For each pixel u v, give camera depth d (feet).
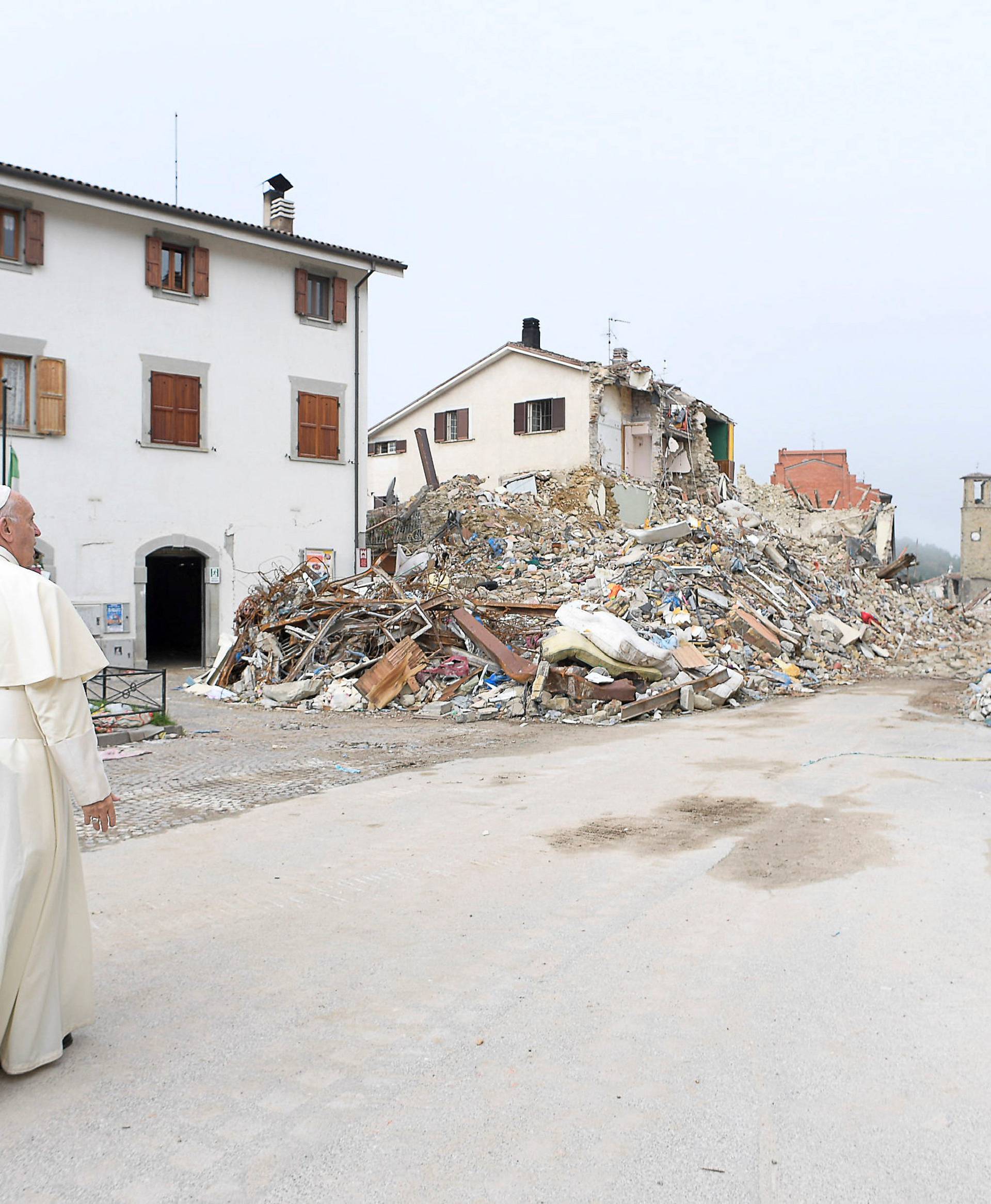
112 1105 9.92
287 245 70.85
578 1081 10.32
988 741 34.88
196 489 68.03
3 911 9.93
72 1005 11.10
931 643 82.33
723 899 16.56
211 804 24.48
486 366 108.37
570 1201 8.27
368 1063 10.78
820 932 14.89
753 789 26.02
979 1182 8.47
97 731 35.68
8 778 10.17
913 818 22.26
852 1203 8.18
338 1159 8.93
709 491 120.67
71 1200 8.33
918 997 12.44
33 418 60.59
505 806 24.06
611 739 36.04
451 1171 8.71
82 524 62.80
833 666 63.36
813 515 145.07
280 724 41.04
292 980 13.17
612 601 60.18
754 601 69.05
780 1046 11.09
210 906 16.34
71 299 62.39
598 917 15.69
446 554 81.46
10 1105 9.93
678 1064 10.68
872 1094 10.00
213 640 69.05
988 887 17.03
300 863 18.93
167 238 66.44
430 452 105.29
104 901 16.63
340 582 59.62
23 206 60.29
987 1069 10.53
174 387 66.95
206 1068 10.71
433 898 16.70
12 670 10.28
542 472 101.30
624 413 107.55
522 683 44.52
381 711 45.09
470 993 12.65
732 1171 8.66
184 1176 8.69
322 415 74.69
